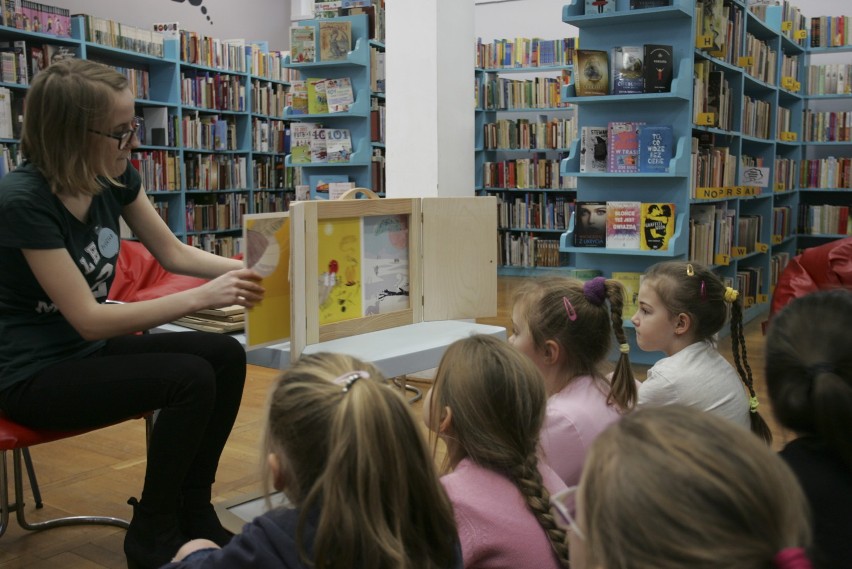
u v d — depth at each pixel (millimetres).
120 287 2330
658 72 4047
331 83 4867
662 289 1921
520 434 1259
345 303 1946
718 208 5055
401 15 3727
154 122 6484
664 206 4164
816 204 7531
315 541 910
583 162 4324
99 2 6707
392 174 3842
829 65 7062
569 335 1666
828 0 7371
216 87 7066
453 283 2172
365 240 1982
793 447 1072
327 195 4996
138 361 1756
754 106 5746
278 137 7926
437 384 1305
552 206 8016
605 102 4340
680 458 571
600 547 595
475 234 2184
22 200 1668
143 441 3174
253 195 7672
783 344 1080
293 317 1779
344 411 917
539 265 8148
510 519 1204
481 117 8133
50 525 2346
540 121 8070
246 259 1704
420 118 3744
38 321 1806
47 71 1698
